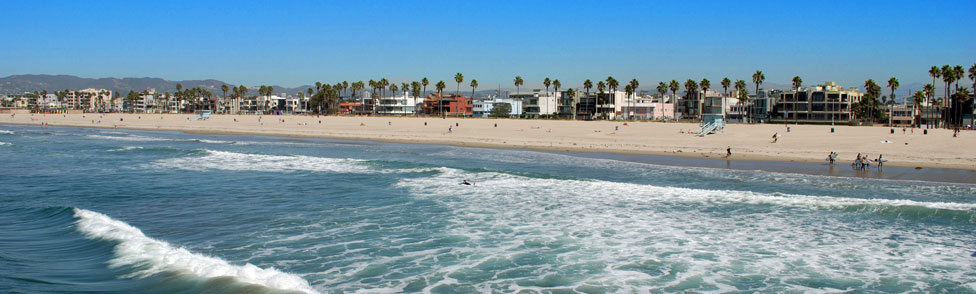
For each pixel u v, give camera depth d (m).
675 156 53.88
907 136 70.50
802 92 134.50
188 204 28.62
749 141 66.75
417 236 22.52
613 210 27.20
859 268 18.61
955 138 65.88
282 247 21.00
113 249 20.08
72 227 23.17
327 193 31.67
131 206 28.20
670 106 188.25
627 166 45.22
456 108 187.88
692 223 24.58
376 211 26.97
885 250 20.55
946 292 16.55
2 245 20.95
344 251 20.52
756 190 33.19
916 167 43.09
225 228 23.78
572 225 24.27
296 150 61.72
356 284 17.25
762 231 23.20
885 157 48.94
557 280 17.59
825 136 72.00
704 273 18.19
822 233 22.88
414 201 29.39
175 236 22.55
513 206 28.16
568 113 175.00
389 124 119.25
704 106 160.00
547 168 43.91
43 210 26.69
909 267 18.69
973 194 31.50
